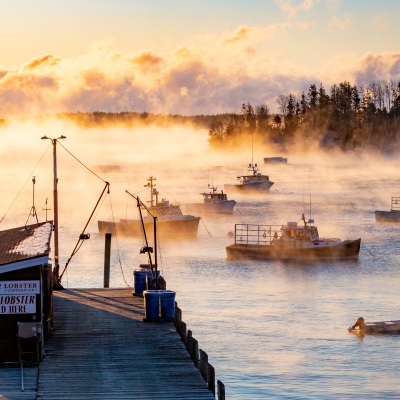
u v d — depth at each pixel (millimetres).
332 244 102688
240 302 71188
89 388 25797
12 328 28406
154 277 43875
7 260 28562
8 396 24953
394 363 48031
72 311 38719
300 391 42000
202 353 27094
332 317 63375
